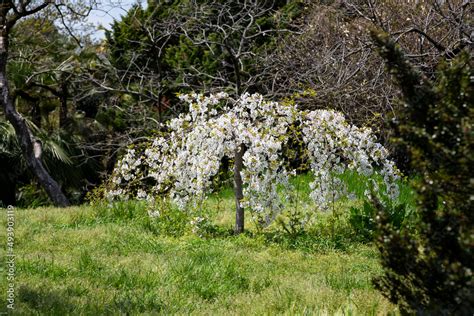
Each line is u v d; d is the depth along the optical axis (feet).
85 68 49.85
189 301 16.43
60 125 49.88
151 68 51.85
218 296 17.28
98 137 49.55
